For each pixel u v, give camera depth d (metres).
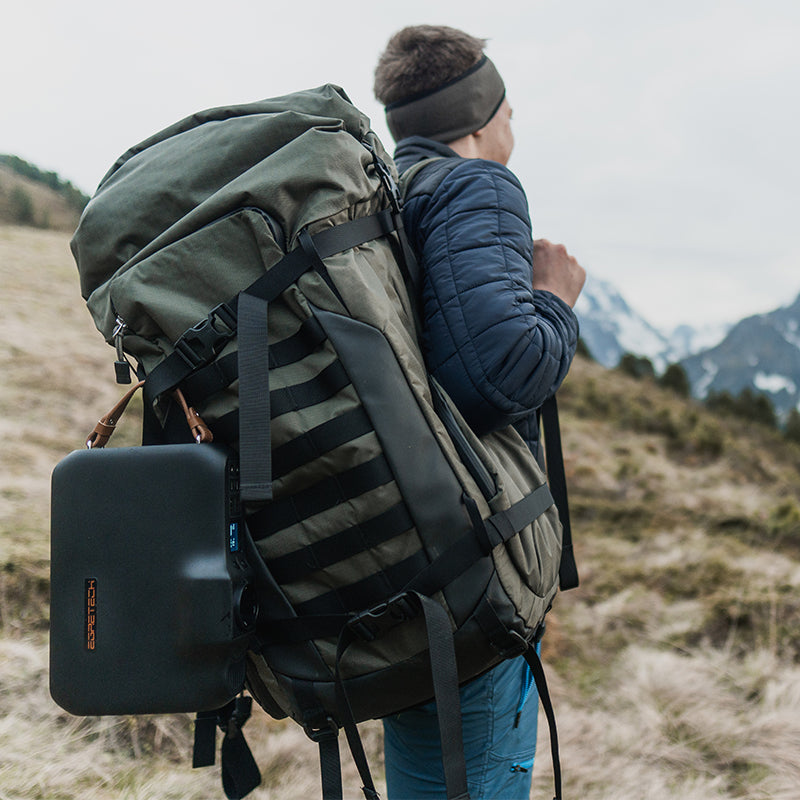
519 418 1.39
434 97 1.67
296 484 1.25
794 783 2.76
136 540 1.24
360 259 1.28
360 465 1.22
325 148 1.26
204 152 1.31
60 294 13.12
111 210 1.34
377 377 1.22
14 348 8.72
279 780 2.63
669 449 15.43
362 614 1.23
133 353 1.34
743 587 4.90
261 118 1.31
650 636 4.26
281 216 1.24
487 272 1.31
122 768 2.46
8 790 2.14
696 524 7.80
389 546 1.23
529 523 1.35
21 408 6.99
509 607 1.28
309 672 1.29
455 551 1.24
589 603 4.94
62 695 1.26
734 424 23.69
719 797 2.66
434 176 1.46
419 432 1.24
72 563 1.26
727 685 3.58
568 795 2.69
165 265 1.27
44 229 27.36
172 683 1.23
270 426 1.23
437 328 1.33
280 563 1.28
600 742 3.07
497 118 1.77
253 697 1.54
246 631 1.25
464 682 1.38
